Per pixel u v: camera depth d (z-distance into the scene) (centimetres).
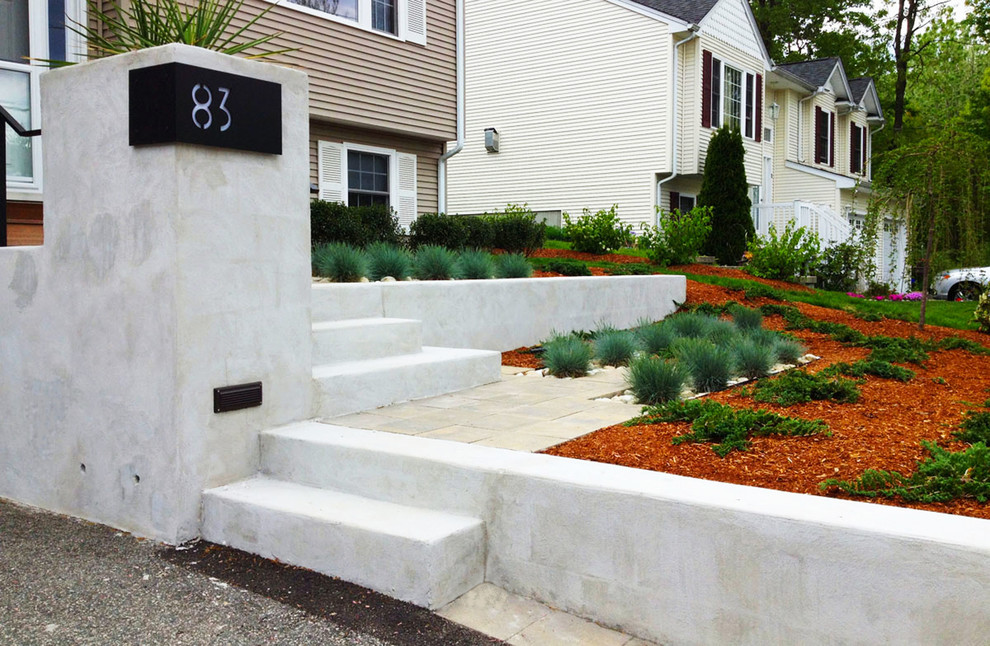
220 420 407
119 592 334
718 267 1448
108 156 411
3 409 484
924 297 933
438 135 1348
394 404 511
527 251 1221
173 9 473
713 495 288
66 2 768
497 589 334
